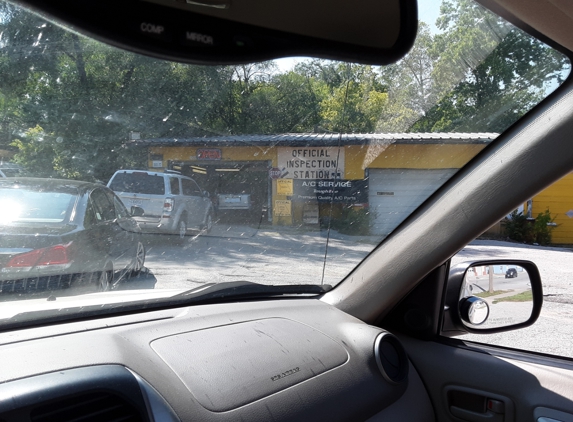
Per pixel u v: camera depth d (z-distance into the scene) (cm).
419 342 262
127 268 262
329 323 253
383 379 233
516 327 252
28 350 173
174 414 170
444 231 234
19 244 222
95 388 164
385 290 255
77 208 239
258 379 197
